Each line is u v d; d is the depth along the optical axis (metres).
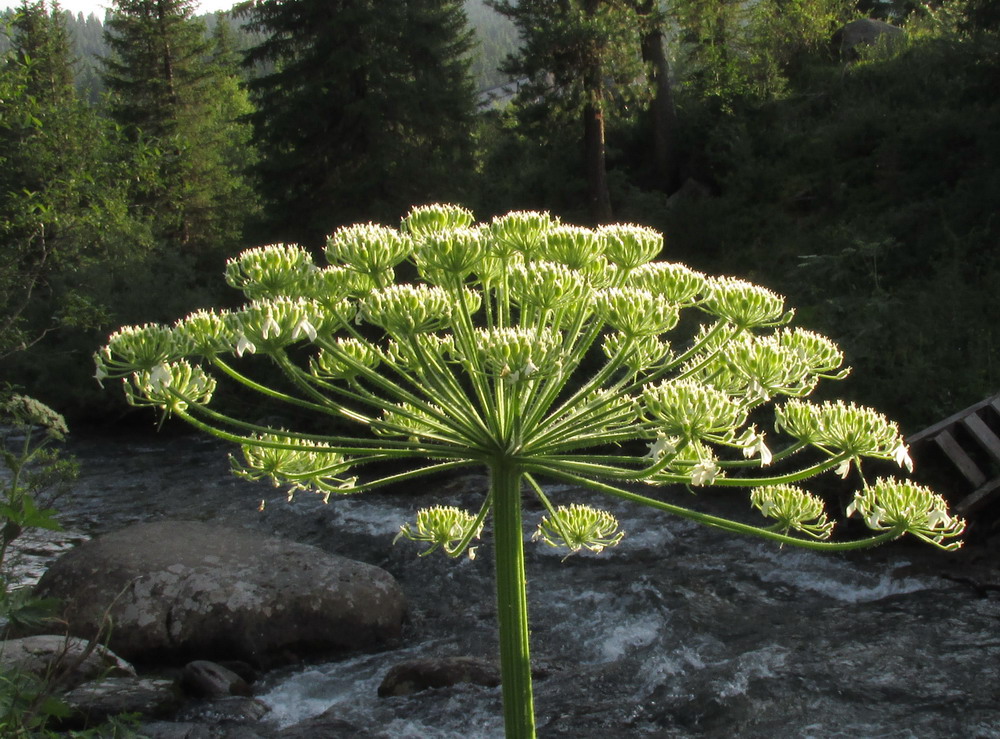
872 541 2.39
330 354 3.10
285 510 12.49
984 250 14.29
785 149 21.53
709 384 2.81
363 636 7.88
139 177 13.05
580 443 2.53
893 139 18.75
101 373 2.57
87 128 11.91
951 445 9.34
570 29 19.86
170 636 7.40
